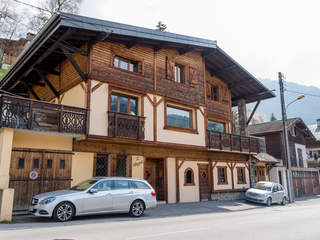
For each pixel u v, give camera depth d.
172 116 15.91
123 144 13.62
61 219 8.39
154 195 10.74
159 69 15.36
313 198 25.53
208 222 9.09
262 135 30.08
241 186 20.28
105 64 12.89
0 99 9.83
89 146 12.50
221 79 20.86
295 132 31.70
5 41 29.39
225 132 19.75
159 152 15.15
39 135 11.31
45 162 11.27
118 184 9.91
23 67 14.34
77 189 9.41
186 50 16.36
